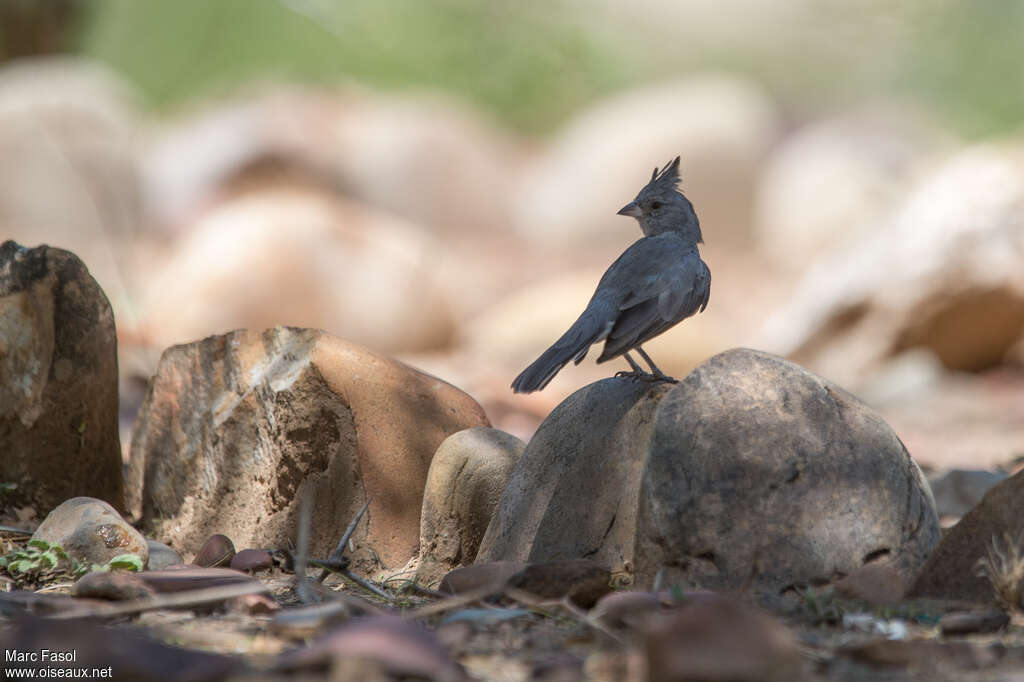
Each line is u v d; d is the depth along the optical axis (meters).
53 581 6.09
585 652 4.61
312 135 27.64
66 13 26.19
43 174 24.44
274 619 4.95
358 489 6.94
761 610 5.16
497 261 26.77
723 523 5.41
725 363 5.74
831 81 38.72
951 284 18.27
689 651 3.92
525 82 34.34
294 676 4.10
